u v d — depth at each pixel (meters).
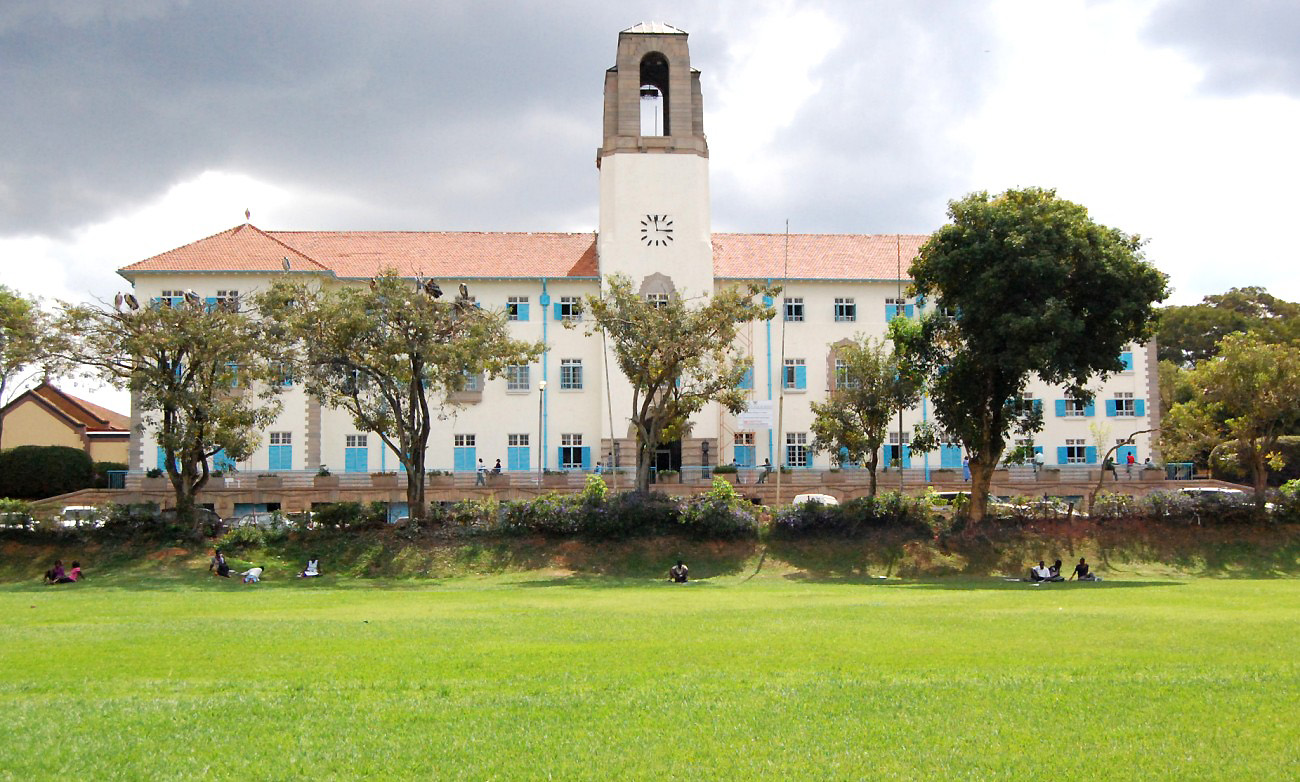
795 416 67.94
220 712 13.45
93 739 12.33
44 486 59.81
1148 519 44.28
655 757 11.71
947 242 42.22
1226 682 14.73
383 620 23.53
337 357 42.97
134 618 24.73
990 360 41.22
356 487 59.25
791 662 16.84
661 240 66.75
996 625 21.47
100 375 43.19
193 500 44.78
